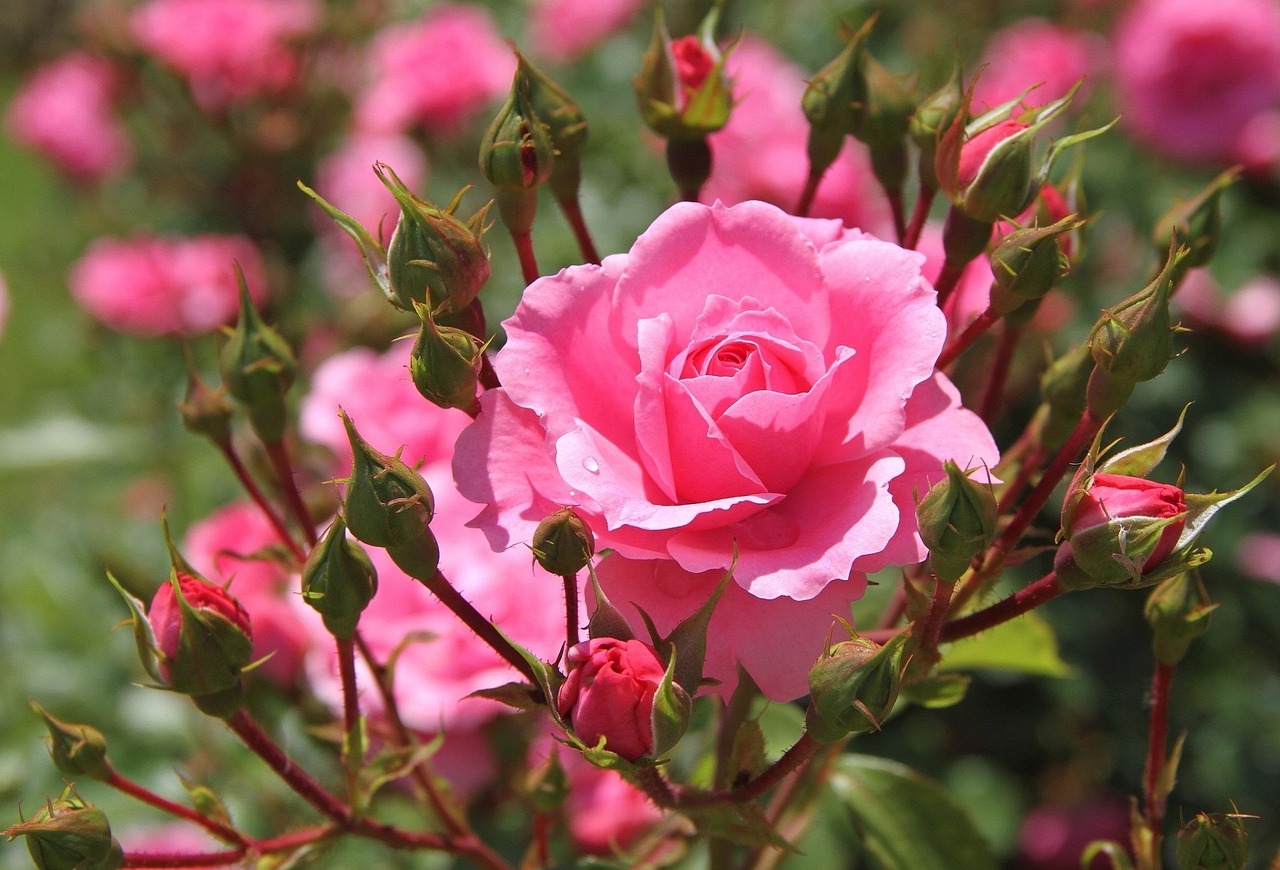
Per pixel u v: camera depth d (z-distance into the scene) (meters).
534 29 1.13
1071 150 0.91
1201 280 0.87
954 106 0.48
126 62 1.01
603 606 0.42
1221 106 0.93
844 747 0.55
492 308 0.85
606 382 0.44
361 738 0.47
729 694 0.43
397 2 1.11
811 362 0.43
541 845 0.52
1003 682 0.80
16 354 1.47
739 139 0.81
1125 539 0.42
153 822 0.60
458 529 0.53
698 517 0.42
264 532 0.59
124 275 0.96
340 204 0.97
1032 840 0.82
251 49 0.94
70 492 1.06
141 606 0.45
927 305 0.44
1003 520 0.48
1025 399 0.79
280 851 0.47
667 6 1.12
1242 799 0.79
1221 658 0.83
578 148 0.48
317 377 0.59
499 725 0.56
